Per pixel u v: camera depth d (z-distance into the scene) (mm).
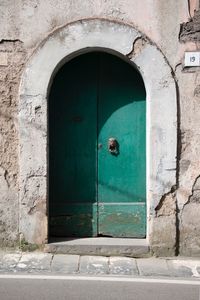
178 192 6484
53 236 6875
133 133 6848
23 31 6484
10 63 6512
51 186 6891
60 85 6879
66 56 6469
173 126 6434
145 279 5688
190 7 6387
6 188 6582
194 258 6473
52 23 6461
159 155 6461
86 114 6883
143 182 6836
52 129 6887
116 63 6840
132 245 6500
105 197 6879
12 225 6602
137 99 6824
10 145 6551
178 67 6422
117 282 5566
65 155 6891
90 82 6867
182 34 6398
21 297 5059
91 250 6488
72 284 5480
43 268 6016
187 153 6465
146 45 6406
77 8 6434
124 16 6418
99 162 6883
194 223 6484
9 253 6500
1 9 6484
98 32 6414
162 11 6395
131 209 6836
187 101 6434
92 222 6871
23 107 6500
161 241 6492
